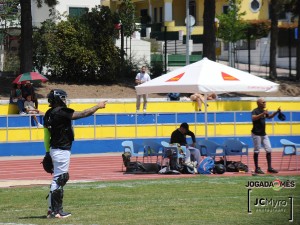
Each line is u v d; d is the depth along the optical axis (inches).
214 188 1585.9
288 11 4515.3
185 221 1152.8
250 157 2487.7
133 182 1744.6
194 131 2805.1
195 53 5457.7
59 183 1196.5
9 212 1291.8
